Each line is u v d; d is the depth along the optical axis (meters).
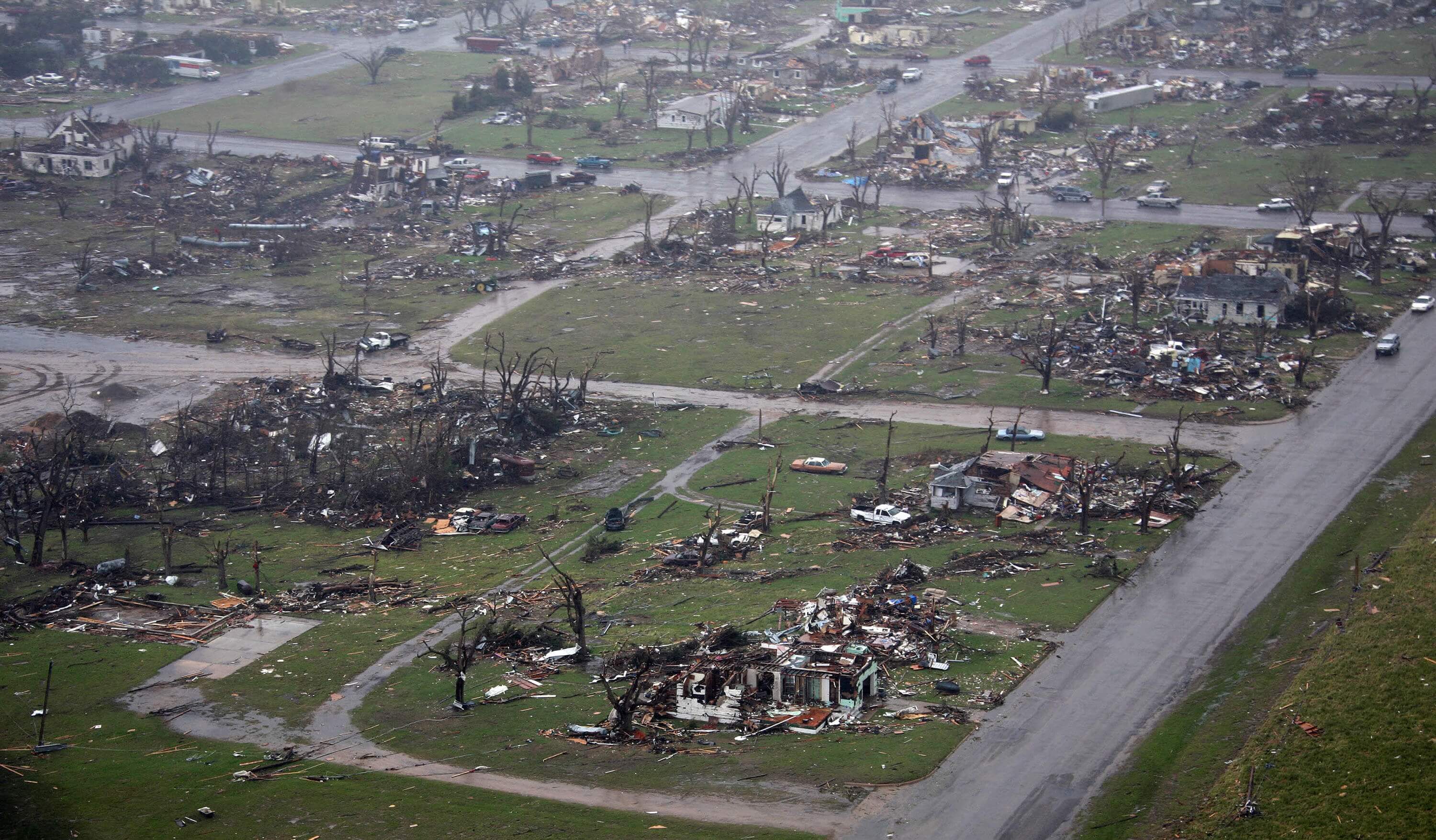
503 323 155.75
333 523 106.25
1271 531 92.00
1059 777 62.53
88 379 138.25
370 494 109.25
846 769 63.41
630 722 68.50
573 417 125.94
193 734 71.56
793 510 101.94
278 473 115.69
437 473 109.19
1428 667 68.00
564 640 80.81
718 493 106.81
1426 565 80.38
